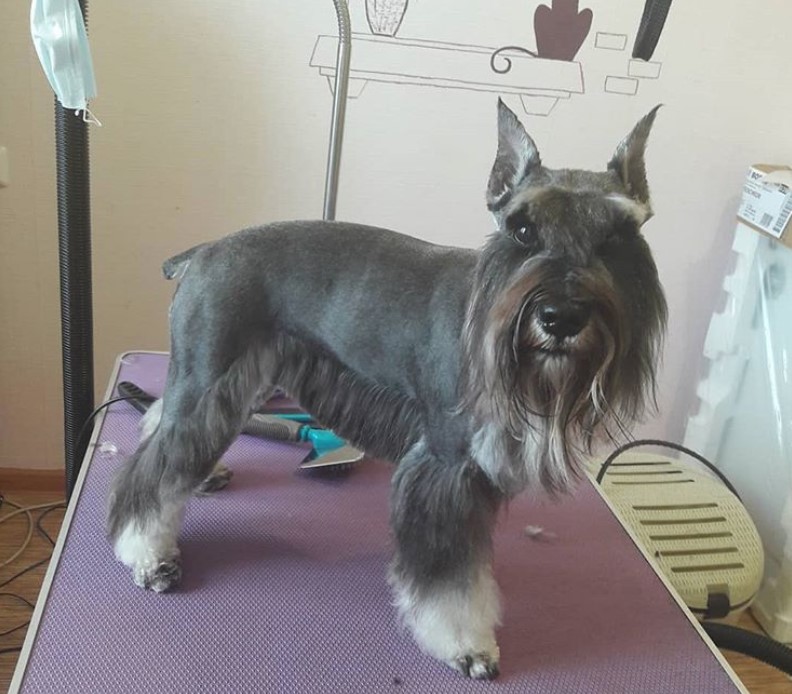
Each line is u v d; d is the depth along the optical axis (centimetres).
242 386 137
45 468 264
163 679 121
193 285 135
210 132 223
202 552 149
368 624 136
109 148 221
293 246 135
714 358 252
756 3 223
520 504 177
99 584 139
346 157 229
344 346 135
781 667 179
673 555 203
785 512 229
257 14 212
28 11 207
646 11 148
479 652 129
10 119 216
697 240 248
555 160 235
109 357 246
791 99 233
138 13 208
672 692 130
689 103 232
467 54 221
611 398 115
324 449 179
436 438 129
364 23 214
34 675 119
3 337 242
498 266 114
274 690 121
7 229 228
